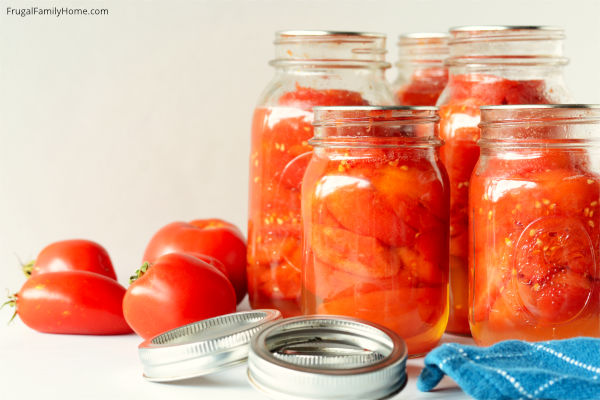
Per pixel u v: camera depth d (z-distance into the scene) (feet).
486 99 2.31
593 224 2.14
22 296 2.44
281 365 1.94
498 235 2.16
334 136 2.19
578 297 2.14
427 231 2.20
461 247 2.35
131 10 3.14
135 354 2.33
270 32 3.22
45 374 2.20
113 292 2.44
